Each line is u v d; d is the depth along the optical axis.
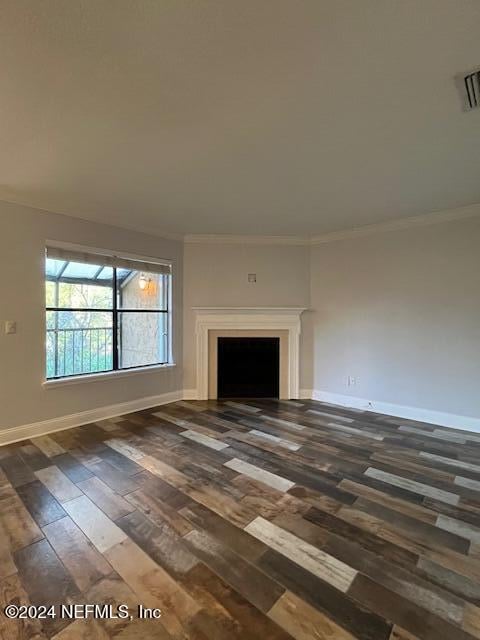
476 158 2.42
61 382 3.45
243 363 4.79
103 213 3.66
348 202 3.35
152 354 4.50
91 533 1.82
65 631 1.26
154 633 1.25
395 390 4.04
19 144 2.22
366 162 2.49
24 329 3.22
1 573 1.53
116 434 3.33
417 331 3.88
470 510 2.07
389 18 1.28
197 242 4.66
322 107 1.83
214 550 1.69
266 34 1.35
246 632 1.26
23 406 3.21
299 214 3.73
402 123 1.98
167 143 2.21
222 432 3.39
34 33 1.34
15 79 1.59
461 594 1.44
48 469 2.57
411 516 2.01
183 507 2.07
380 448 3.02
